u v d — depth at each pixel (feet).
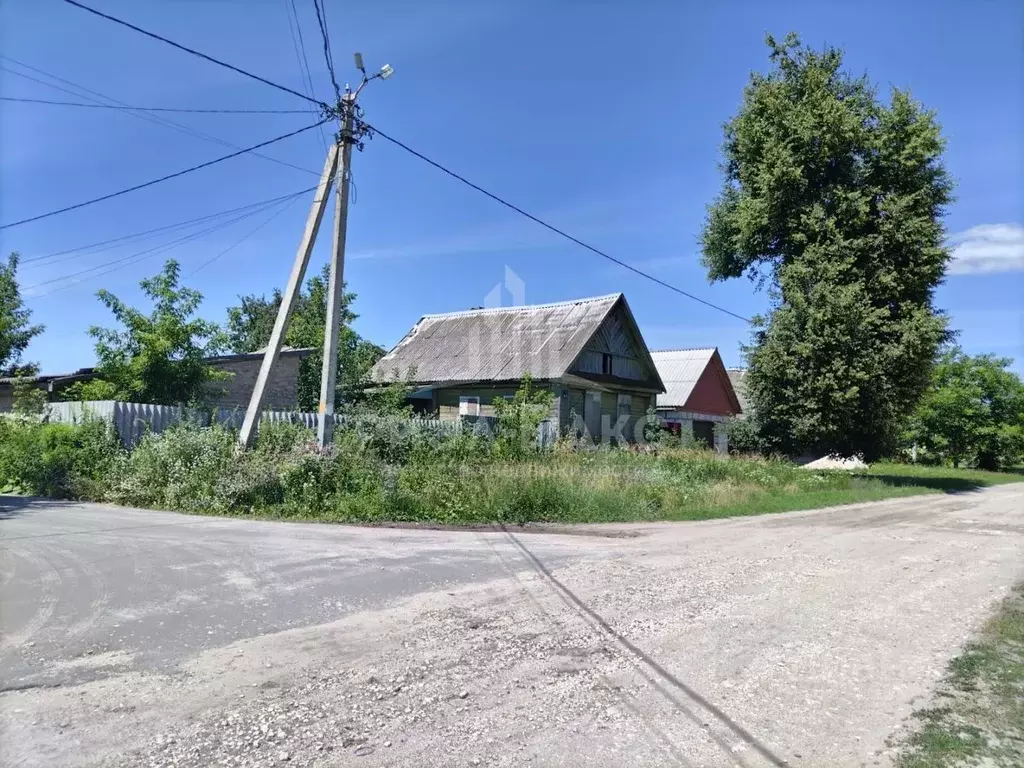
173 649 17.22
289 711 13.83
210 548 29.60
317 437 46.65
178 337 62.59
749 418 93.50
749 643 18.70
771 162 82.38
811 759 12.33
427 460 49.49
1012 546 36.88
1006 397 148.36
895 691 15.58
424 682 15.48
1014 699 15.16
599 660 17.13
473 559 29.35
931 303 79.61
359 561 28.12
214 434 45.11
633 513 45.65
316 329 88.22
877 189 79.05
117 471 44.60
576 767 11.85
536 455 57.41
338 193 46.34
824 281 78.02
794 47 86.17
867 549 34.81
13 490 48.65
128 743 12.37
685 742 12.88
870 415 78.23
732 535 38.91
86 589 22.45
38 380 72.84
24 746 12.18
